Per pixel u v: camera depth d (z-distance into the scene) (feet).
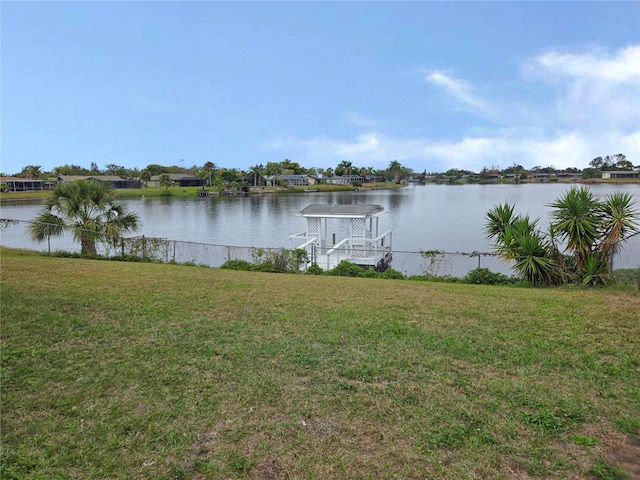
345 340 17.15
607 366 14.58
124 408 11.94
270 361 15.03
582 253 34.32
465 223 131.85
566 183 484.74
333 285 29.17
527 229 37.76
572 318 20.02
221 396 12.62
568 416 11.52
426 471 9.40
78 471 9.45
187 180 382.63
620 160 424.05
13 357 14.97
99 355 15.43
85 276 28.86
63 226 49.52
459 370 14.37
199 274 32.60
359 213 61.57
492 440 10.48
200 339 17.12
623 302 23.35
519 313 21.06
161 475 9.33
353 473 9.36
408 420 11.37
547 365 14.76
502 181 590.14
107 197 52.85
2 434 10.71
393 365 14.75
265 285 28.30
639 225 33.91
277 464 9.68
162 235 110.73
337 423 11.27
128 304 21.89
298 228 126.52
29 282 25.85
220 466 9.59
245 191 326.44
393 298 24.63
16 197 227.61
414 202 226.99
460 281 35.99
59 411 11.78
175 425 11.18
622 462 9.68
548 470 9.43
